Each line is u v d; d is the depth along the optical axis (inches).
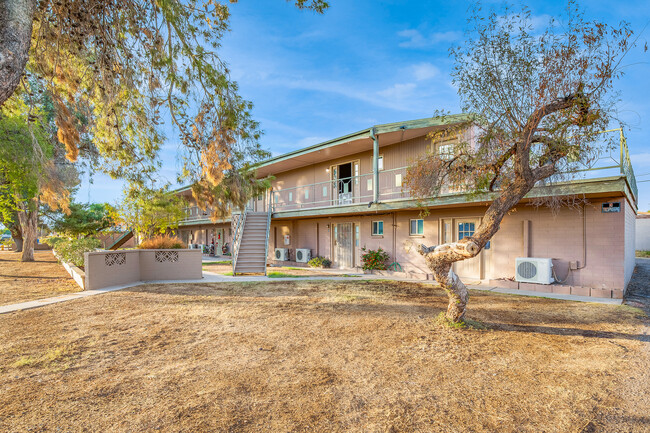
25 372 152.9
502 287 381.1
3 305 288.5
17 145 403.2
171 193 661.3
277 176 793.6
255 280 440.8
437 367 158.6
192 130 254.4
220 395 131.1
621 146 290.4
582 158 207.5
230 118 250.5
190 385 139.9
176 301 305.6
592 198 341.4
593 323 233.0
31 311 269.1
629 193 353.7
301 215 593.3
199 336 205.3
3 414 116.7
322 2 222.4
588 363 163.2
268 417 115.4
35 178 438.9
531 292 348.5
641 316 252.4
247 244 527.8
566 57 191.6
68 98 234.2
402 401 127.0
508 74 208.7
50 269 606.9
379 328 220.1
